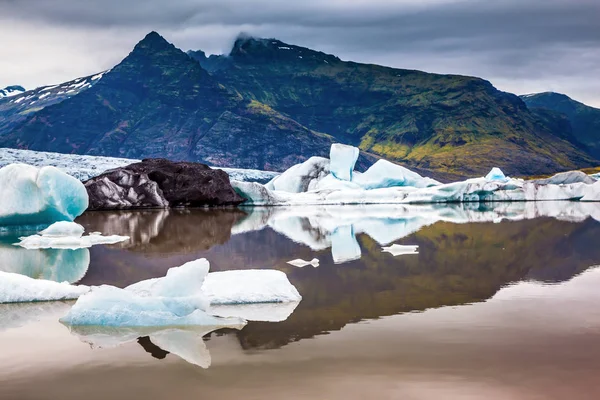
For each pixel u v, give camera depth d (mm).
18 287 11391
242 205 43531
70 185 24562
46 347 8531
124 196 38125
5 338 8945
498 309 10734
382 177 51969
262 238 22438
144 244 20484
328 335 9078
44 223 24609
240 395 6762
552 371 7449
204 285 11562
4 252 18391
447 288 12750
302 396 6719
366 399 6637
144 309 9805
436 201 47438
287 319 10047
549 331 9219
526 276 14289
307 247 19750
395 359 7926
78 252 18438
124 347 8523
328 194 46625
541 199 51281
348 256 17625
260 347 8500
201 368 7652
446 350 8289
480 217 33094
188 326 9570
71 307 10734
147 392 6879
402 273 14664
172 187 40188
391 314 10406
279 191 48156
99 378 7340
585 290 12500
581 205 44531
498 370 7496
